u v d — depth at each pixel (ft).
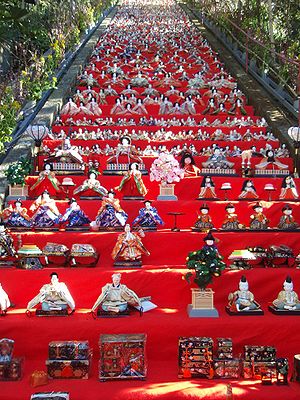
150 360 11.85
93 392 10.44
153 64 35.94
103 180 17.26
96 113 24.57
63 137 20.81
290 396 10.47
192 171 17.65
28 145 19.10
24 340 11.70
